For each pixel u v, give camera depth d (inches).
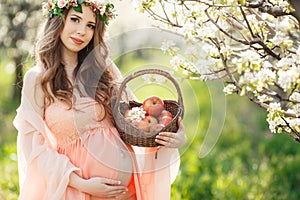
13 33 440.5
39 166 155.9
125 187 156.3
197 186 267.7
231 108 497.0
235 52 153.0
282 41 135.5
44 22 165.3
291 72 124.5
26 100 158.6
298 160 347.6
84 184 153.7
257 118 475.8
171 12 152.1
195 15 144.2
